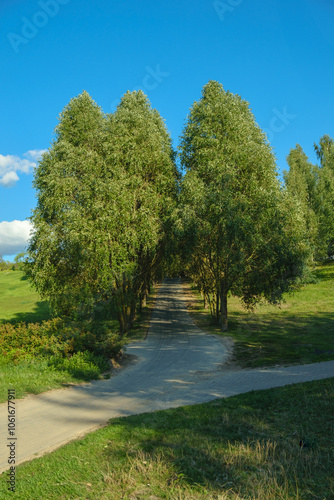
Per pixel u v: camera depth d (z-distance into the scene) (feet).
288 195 78.89
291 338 66.33
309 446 19.72
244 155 72.90
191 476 16.69
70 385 38.58
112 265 72.23
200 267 92.12
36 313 139.64
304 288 132.05
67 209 72.18
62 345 48.57
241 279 76.95
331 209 145.48
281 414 25.62
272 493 14.98
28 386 35.68
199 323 96.27
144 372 46.70
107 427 24.00
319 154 181.06
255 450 18.94
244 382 37.96
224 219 69.56
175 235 76.23
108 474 16.85
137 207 79.87
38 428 24.49
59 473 17.12
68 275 77.92
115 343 51.80
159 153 80.38
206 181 78.33
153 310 124.57
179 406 29.78
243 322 90.84
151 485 15.83
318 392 30.12
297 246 77.20
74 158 75.05
